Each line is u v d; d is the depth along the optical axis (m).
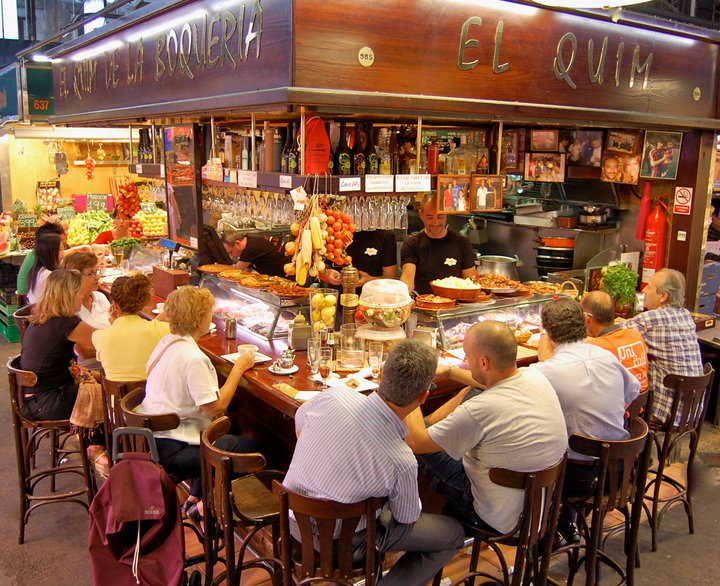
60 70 7.42
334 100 3.53
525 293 4.77
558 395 3.14
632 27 4.72
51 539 4.05
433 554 2.92
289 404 3.30
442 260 5.63
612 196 6.60
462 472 3.04
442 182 4.30
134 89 5.50
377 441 2.49
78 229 8.21
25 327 4.65
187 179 5.83
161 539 3.03
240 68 3.93
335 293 4.15
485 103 4.06
